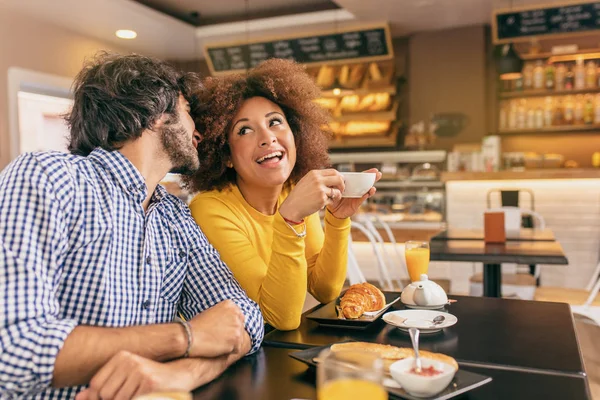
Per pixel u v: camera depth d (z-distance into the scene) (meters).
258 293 1.41
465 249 2.72
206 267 1.29
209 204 1.50
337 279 1.64
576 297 3.36
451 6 5.15
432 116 6.08
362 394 0.66
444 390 0.88
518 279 3.35
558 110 5.83
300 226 1.32
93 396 0.87
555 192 4.54
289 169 1.57
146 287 1.14
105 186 1.08
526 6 5.00
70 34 5.42
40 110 5.66
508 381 0.95
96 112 1.14
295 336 1.28
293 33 5.86
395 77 6.11
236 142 1.54
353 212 1.56
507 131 5.92
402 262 4.08
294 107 1.70
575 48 5.57
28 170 0.97
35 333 0.87
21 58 4.85
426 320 1.33
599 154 5.67
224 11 5.77
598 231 4.46
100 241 1.04
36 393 0.96
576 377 0.97
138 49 6.41
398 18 5.52
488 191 4.51
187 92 1.26
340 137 6.21
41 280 0.91
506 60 5.21
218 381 0.98
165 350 0.95
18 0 4.51
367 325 1.33
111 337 0.92
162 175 1.23
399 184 5.19
